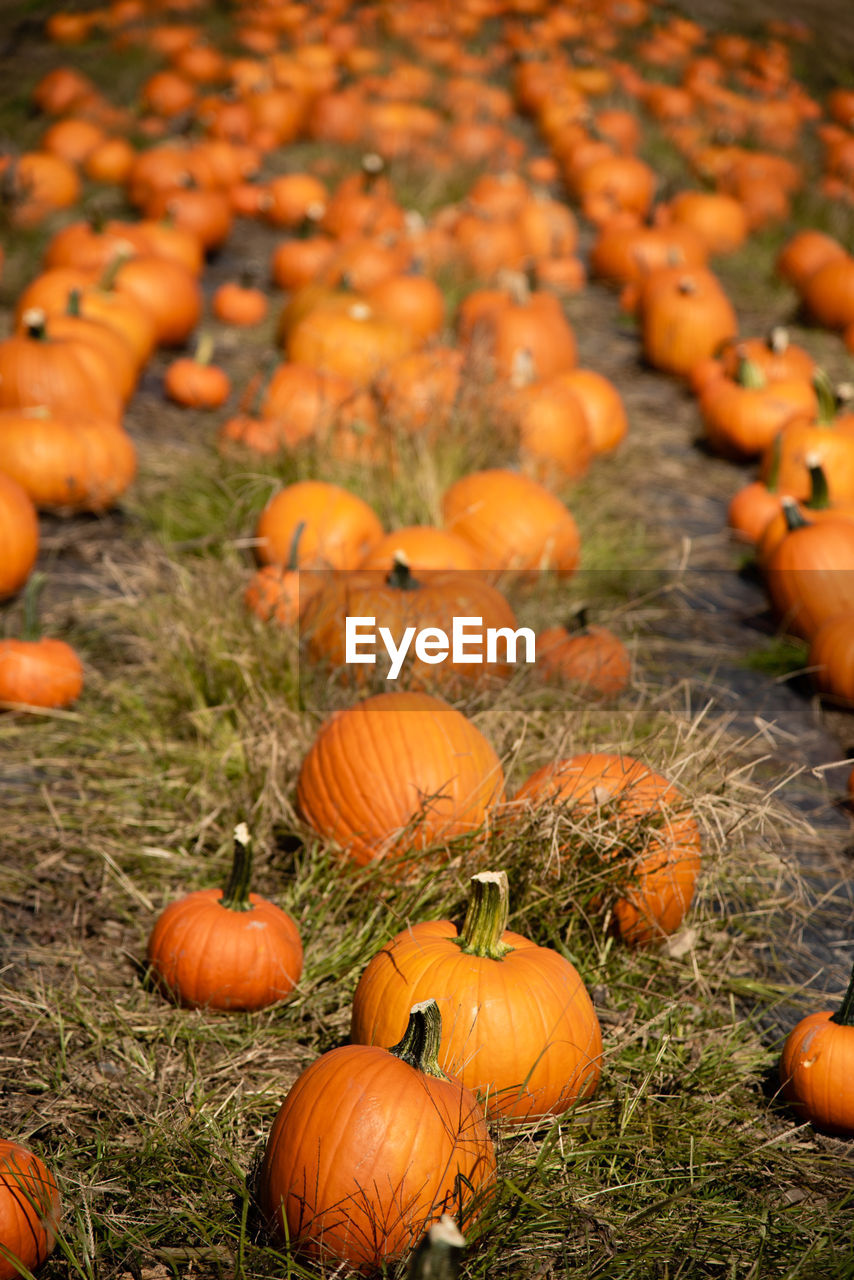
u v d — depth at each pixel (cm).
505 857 362
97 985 342
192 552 605
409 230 1154
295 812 401
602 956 359
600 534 671
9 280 1013
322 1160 247
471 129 1588
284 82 1775
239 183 1383
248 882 342
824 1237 271
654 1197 283
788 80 2258
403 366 737
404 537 530
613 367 1009
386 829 371
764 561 637
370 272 1005
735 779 397
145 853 403
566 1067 293
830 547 588
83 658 512
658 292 989
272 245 1285
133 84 1739
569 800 367
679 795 375
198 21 2125
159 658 489
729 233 1377
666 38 2366
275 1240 255
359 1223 245
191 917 337
